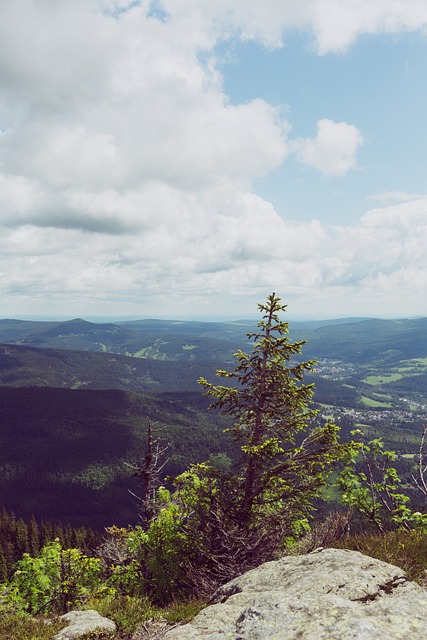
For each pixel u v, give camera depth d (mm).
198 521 12953
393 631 3662
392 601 4352
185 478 13961
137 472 17109
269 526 12617
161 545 12367
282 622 4305
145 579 11945
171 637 5332
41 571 11008
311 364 13969
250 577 7109
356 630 3641
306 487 12945
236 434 14609
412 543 7805
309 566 6750
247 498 13188
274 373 14141
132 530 14797
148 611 8164
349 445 11969
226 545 11719
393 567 6273
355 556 6762
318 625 3992
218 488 13547
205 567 11516
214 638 4520
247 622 4520
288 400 13867
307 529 12641
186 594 11297
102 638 7055
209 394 14664
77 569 11039
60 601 10359
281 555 11859
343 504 10961
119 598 9258
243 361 14812
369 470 10875
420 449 10664
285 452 13828
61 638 6973
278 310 14477
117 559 13695
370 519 10492
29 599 10516
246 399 14477
